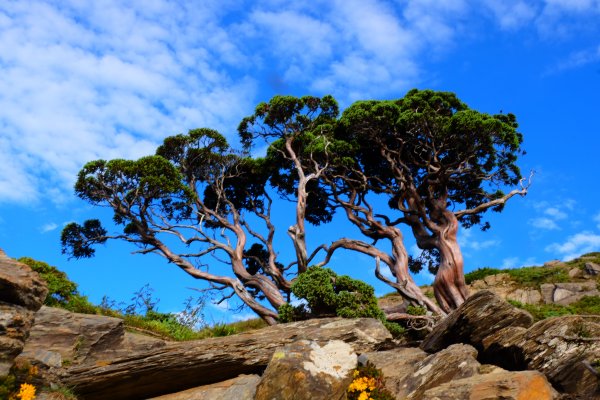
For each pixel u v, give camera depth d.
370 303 21.38
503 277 36.91
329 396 13.22
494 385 13.74
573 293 32.72
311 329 18.48
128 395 16.19
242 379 15.70
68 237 32.22
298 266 29.16
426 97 34.62
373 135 32.84
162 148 34.28
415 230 32.22
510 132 30.47
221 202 36.19
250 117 34.41
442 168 30.81
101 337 17.11
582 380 14.68
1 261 12.98
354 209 33.69
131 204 29.75
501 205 34.47
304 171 34.94
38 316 16.84
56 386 14.55
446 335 18.22
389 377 16.33
